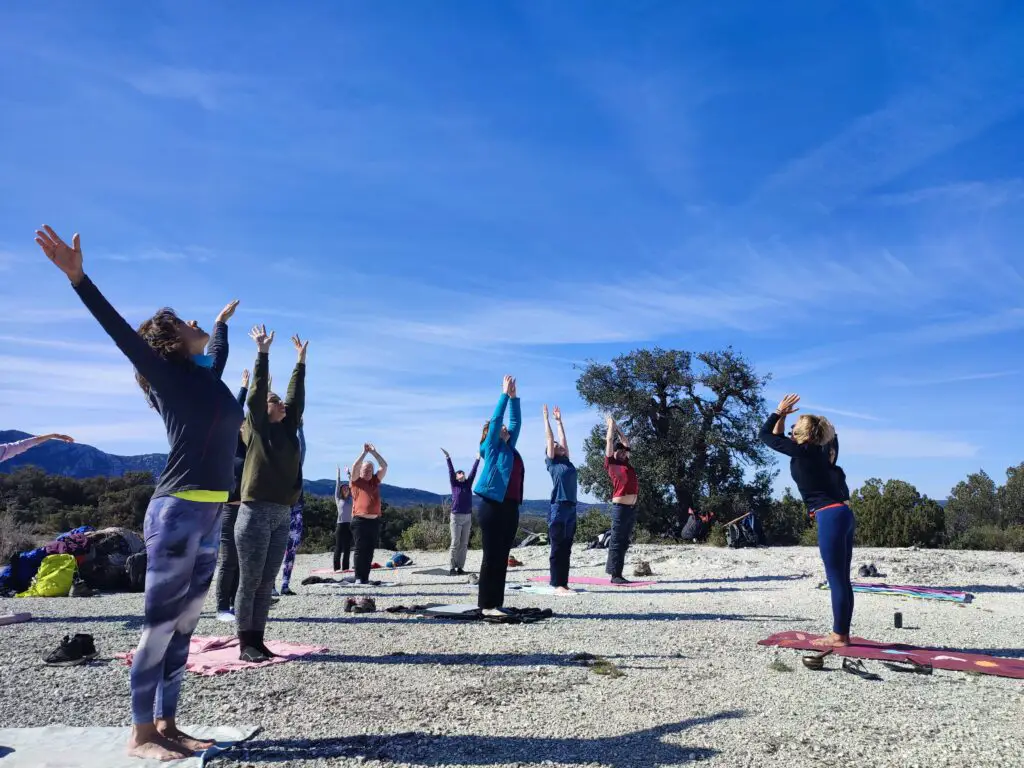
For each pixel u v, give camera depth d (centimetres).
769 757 330
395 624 704
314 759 325
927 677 488
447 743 347
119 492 3191
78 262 298
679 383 2616
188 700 422
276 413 543
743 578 1194
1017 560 1386
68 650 524
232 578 746
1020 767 320
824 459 593
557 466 1022
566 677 480
